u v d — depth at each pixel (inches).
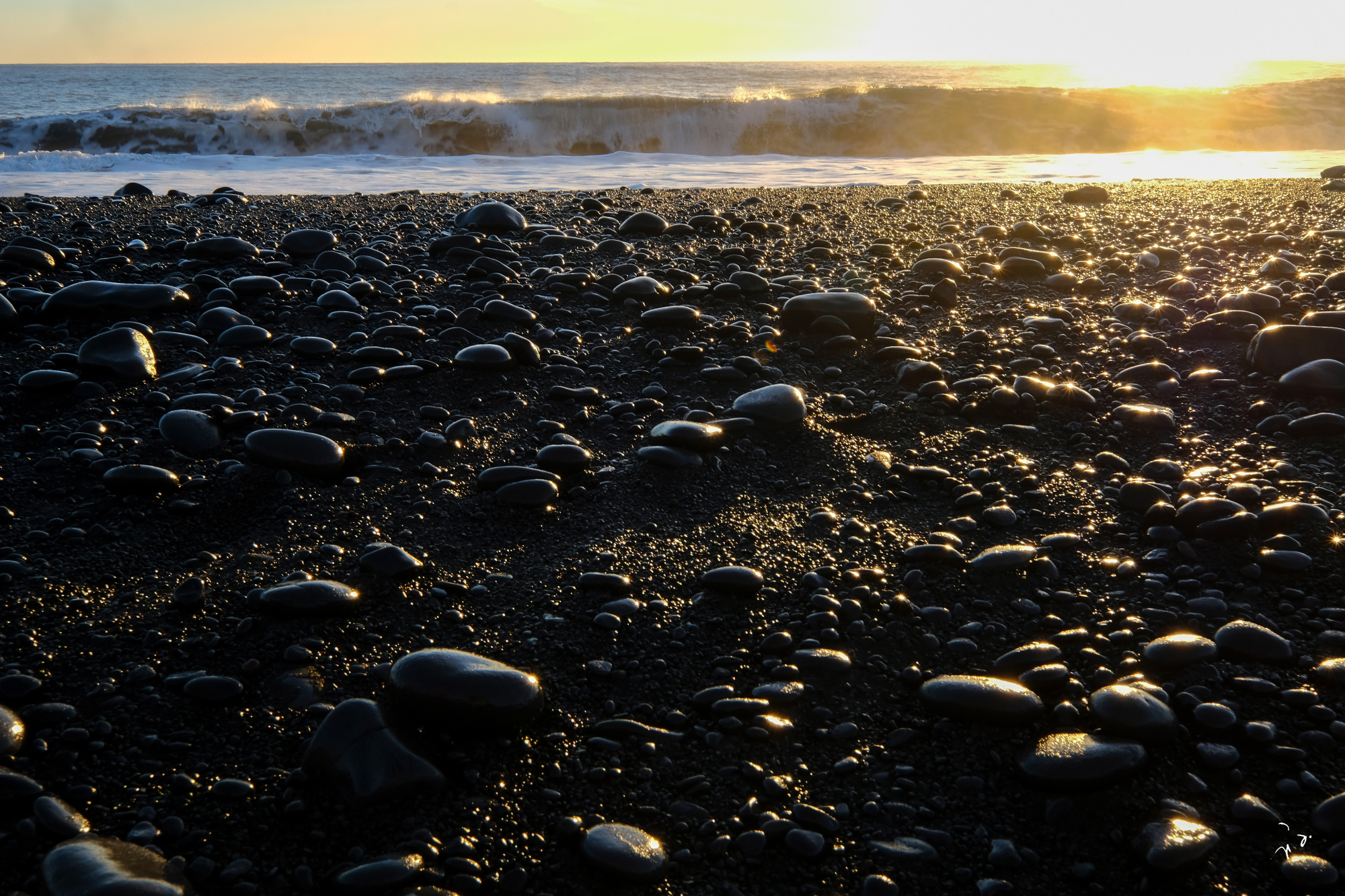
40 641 65.6
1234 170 346.3
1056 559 77.9
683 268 156.2
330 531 81.1
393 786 54.4
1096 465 93.3
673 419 103.6
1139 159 395.2
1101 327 127.6
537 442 98.7
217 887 48.9
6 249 139.2
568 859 51.7
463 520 83.9
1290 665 64.8
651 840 52.6
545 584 74.9
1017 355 118.9
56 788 54.0
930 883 51.2
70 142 442.9
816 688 64.7
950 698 61.8
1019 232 179.2
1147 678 64.4
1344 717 60.3
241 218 195.2
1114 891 50.6
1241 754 58.4
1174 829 52.9
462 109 478.9
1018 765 57.8
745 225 185.9
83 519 81.0
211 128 452.8
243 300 131.0
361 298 133.8
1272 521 78.8
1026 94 506.3
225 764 56.7
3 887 47.3
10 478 86.3
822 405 107.7
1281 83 575.2
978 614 71.8
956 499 87.7
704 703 63.0
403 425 100.2
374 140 469.4
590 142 494.0
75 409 99.3
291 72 1851.6
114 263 145.7
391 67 2623.0
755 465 95.1
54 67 3297.2
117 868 47.1
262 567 74.8
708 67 2034.9
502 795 55.2
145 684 62.3
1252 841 52.8
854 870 51.9
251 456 88.9
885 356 118.1
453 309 131.8
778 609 72.3
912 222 199.0
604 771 57.4
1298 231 178.1
